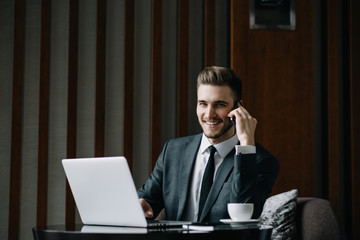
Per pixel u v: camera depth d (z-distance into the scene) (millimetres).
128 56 2580
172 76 2701
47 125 2533
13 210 2492
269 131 2588
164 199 1859
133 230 1231
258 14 2664
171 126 2682
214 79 1741
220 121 1745
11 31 2643
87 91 2654
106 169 1312
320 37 2775
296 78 2633
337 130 2617
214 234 1181
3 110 2605
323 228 2150
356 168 2594
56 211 2592
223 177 1697
